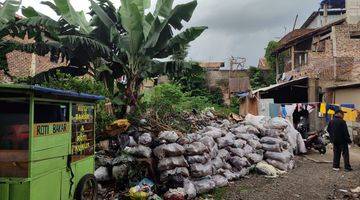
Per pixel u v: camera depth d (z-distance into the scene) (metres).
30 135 4.20
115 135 8.33
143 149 7.15
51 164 4.65
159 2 13.12
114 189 7.08
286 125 11.87
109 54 11.56
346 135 10.04
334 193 7.70
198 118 12.08
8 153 4.33
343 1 28.52
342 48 21.59
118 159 7.20
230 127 11.36
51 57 11.99
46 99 4.54
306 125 14.91
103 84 11.45
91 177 5.80
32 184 4.20
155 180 7.10
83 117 5.74
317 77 20.12
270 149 10.13
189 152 7.33
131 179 7.09
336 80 20.08
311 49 24.78
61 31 11.95
